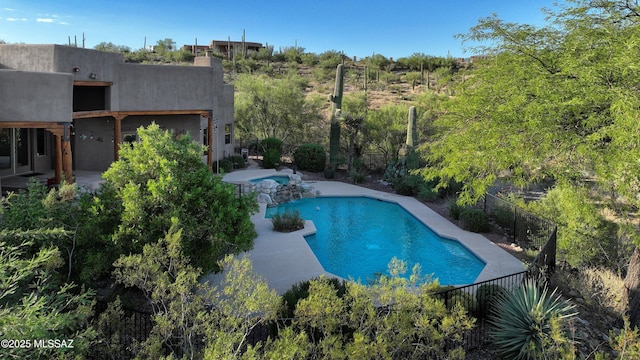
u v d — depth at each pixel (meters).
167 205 9.26
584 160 9.46
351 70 71.94
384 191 25.66
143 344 6.06
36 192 8.84
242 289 6.29
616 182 9.13
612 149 8.20
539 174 10.45
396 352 6.79
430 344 6.82
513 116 9.15
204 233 9.64
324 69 70.19
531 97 9.38
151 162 9.58
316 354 6.30
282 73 65.94
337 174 29.69
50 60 16.25
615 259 13.12
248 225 10.34
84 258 8.95
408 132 25.77
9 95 14.43
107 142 21.62
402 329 6.45
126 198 8.95
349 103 33.25
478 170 10.45
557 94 8.59
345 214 21.36
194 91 21.55
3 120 14.52
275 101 33.50
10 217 8.23
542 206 16.58
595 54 8.91
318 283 6.84
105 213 9.29
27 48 16.33
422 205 22.34
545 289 9.98
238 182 23.22
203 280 11.02
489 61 11.31
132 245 8.98
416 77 65.75
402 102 46.16
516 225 16.61
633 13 9.73
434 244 17.09
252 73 63.84
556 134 8.82
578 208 10.13
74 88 20.94
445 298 9.31
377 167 29.91
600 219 13.25
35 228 8.24
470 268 14.66
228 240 9.95
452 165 10.09
